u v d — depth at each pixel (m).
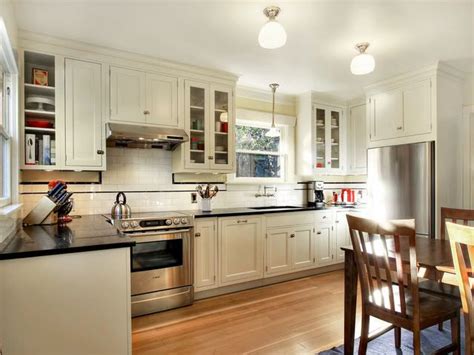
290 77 3.67
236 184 4.03
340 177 4.97
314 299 3.15
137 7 2.21
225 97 3.59
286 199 4.44
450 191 3.46
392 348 2.21
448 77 3.47
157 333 2.45
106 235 1.90
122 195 3.22
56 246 1.60
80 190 3.07
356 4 2.17
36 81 2.67
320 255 4.02
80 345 1.61
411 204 3.47
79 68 2.79
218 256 3.23
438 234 3.31
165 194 3.51
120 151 3.28
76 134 2.78
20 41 2.55
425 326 1.71
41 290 1.53
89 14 2.30
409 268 1.75
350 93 4.34
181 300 2.96
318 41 2.73
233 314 2.80
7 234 1.79
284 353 2.16
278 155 4.47
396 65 3.33
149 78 3.11
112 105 2.93
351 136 4.68
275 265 3.63
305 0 2.12
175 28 2.51
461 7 2.21
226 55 3.04
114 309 1.69
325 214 4.07
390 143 3.77
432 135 3.36
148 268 2.82
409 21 2.40
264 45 2.08
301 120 4.44
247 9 2.23
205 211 3.47
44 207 2.33
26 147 2.59
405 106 3.61
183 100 3.29
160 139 3.04
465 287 1.52
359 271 1.92
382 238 1.78
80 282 1.61
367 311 1.91
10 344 1.47
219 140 3.60
